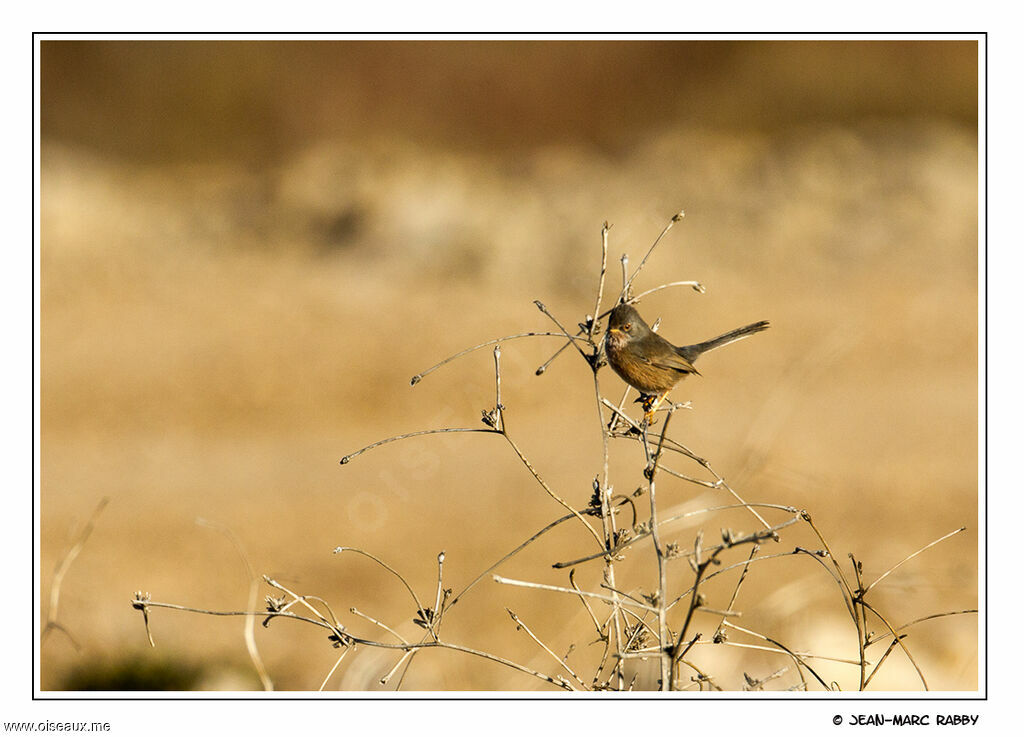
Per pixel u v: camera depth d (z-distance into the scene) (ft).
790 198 108.58
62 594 42.14
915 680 33.78
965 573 40.09
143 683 35.09
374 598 42.75
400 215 108.88
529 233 104.42
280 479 58.90
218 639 39.04
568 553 45.42
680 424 62.95
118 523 52.60
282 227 113.70
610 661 26.40
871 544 44.62
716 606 37.04
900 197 109.09
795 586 35.32
